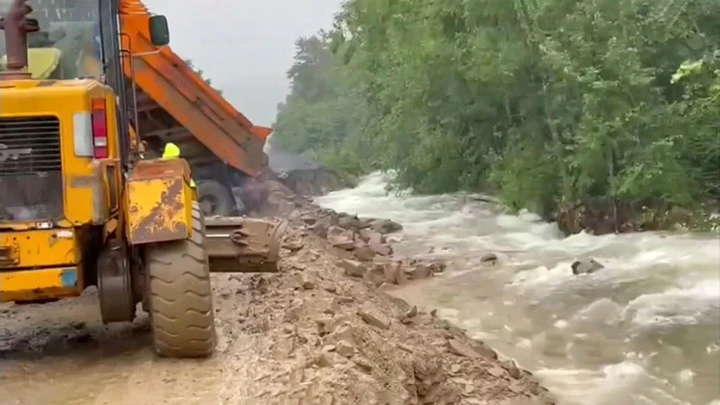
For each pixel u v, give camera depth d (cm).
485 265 1802
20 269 741
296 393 684
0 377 771
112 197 781
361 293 1261
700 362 1102
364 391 724
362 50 3628
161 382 731
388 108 3453
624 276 1625
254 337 862
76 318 991
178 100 1897
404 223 2600
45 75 880
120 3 937
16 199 742
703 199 2222
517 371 1030
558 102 2381
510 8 2477
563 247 2009
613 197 2173
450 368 986
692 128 2167
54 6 883
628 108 2172
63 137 743
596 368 1091
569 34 2369
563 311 1382
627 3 2330
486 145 2903
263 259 971
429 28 2725
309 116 6425
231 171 2095
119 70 897
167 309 766
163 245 770
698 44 2353
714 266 1664
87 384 741
